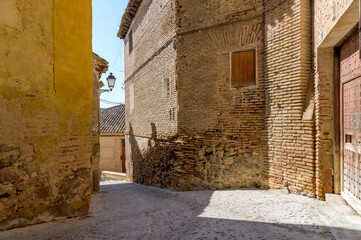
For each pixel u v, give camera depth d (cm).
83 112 505
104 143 2109
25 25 402
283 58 630
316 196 549
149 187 1011
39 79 422
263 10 694
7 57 378
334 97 524
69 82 478
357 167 431
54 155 444
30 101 408
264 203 539
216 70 763
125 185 1226
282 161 633
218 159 754
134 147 1370
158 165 1002
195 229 388
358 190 427
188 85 814
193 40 806
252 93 710
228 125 743
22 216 395
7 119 377
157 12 1016
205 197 643
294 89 604
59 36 460
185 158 811
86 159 509
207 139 773
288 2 616
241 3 726
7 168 377
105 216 484
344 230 354
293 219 421
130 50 1490
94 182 975
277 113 648
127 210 542
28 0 407
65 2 475
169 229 390
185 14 827
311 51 587
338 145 519
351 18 395
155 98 1042
